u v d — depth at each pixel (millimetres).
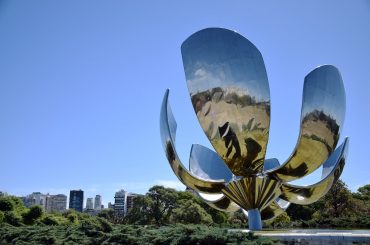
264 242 16375
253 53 20641
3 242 24688
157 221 58344
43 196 184125
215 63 20812
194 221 51156
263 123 20875
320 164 22859
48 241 22516
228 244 16281
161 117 25188
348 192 52031
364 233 19078
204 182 24734
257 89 20625
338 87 21656
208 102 21094
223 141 21516
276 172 23188
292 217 61281
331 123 21516
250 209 24188
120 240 20359
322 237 17984
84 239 21734
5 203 52938
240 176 23438
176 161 24000
